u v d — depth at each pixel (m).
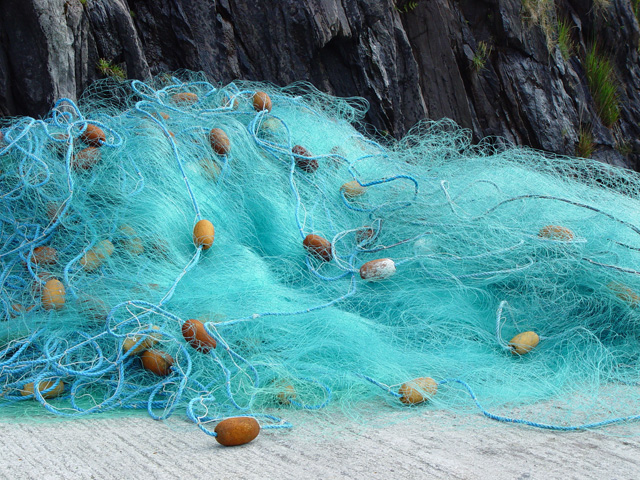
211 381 2.94
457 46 6.96
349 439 2.37
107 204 3.67
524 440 2.35
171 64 5.83
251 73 5.96
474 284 3.65
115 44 5.30
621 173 5.64
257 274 3.48
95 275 3.39
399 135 6.48
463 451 2.22
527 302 3.65
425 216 3.99
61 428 2.53
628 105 8.74
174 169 3.84
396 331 3.43
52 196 3.68
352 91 6.28
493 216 3.91
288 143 4.22
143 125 4.04
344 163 4.38
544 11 7.52
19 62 4.60
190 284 3.35
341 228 4.06
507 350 3.38
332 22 5.95
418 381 2.84
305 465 2.09
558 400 2.88
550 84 7.40
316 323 3.24
